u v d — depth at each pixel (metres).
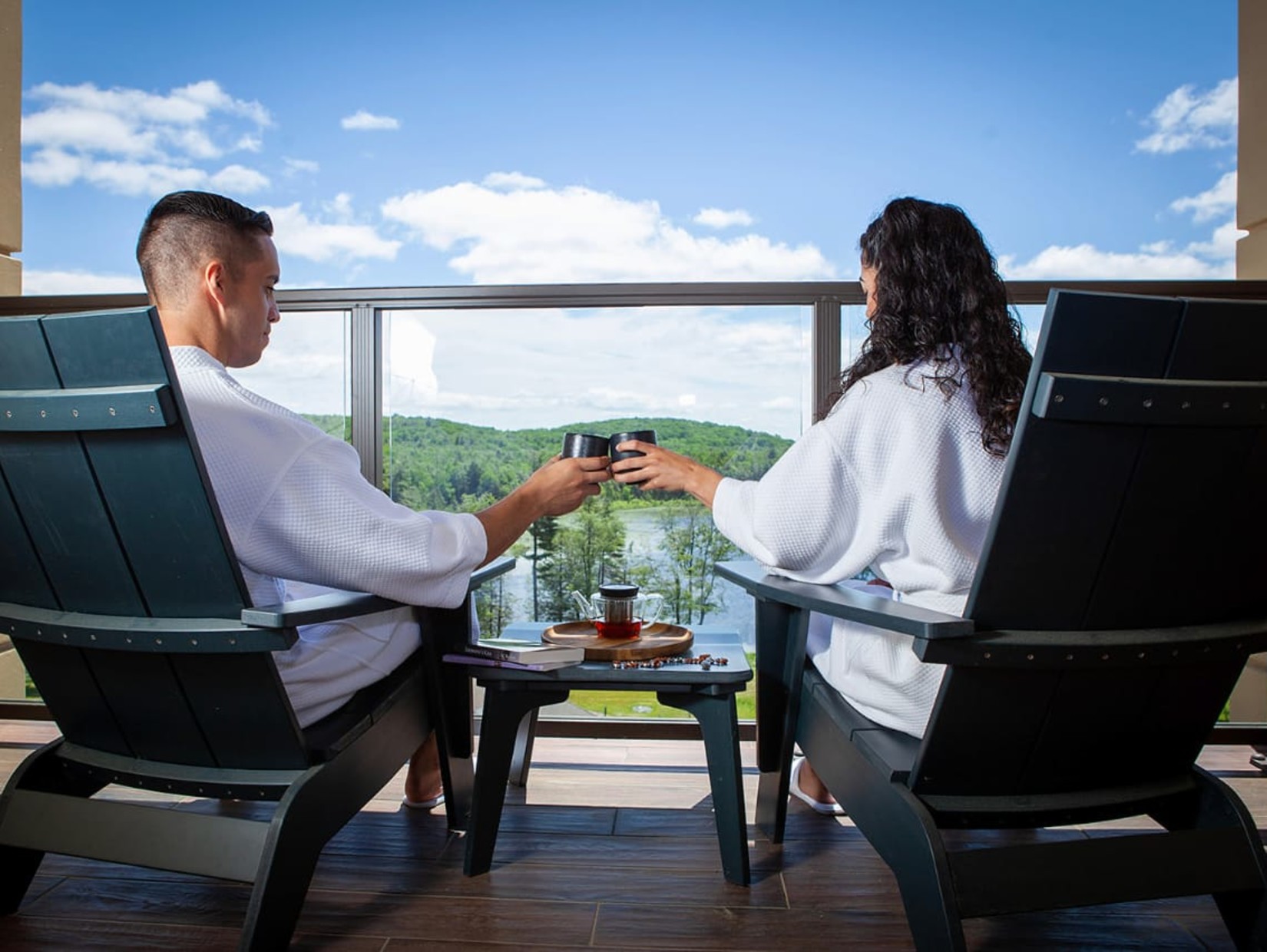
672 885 1.35
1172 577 1.01
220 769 1.16
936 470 1.15
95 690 1.17
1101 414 0.89
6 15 3.00
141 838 1.12
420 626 1.42
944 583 1.15
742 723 2.05
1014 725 1.04
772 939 1.20
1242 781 1.75
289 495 1.14
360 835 1.53
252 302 1.26
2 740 2.02
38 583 1.14
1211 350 0.92
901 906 1.29
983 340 1.21
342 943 1.20
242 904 1.31
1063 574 0.98
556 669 1.34
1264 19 3.09
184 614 1.08
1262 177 3.07
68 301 1.92
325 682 1.23
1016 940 1.22
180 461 0.98
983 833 1.57
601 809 1.64
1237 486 0.97
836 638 1.33
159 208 1.22
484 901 1.30
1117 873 1.05
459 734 1.54
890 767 1.09
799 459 1.22
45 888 1.36
